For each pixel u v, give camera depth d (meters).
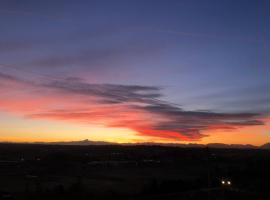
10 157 99.75
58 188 34.31
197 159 103.50
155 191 33.09
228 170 57.97
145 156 123.12
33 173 64.44
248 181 44.59
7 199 28.56
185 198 30.23
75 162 98.50
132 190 36.94
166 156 118.56
